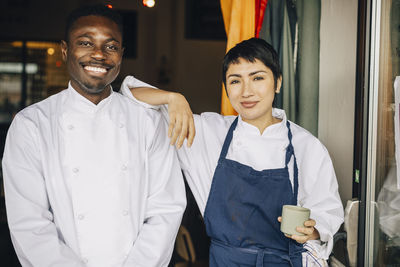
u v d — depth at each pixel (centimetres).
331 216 152
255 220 151
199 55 674
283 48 215
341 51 206
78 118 137
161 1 698
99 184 135
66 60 140
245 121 160
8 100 738
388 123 152
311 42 214
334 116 212
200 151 163
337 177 211
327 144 215
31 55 734
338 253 195
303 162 160
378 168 154
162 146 153
